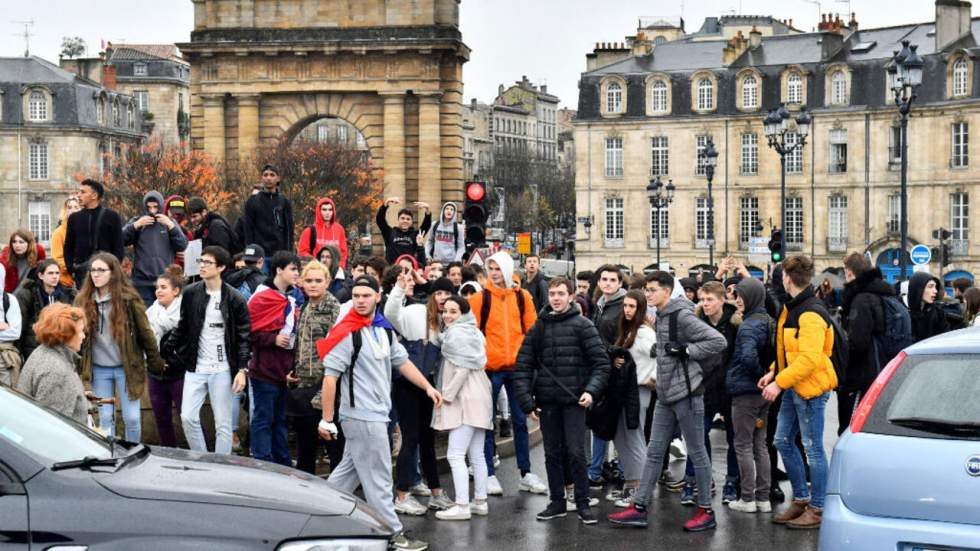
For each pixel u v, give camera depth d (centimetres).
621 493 1623
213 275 1502
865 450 955
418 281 1744
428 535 1426
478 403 1521
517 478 1773
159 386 1557
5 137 9062
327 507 888
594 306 2006
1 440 822
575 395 1465
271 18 5641
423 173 5628
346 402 1289
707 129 7869
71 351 1285
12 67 9219
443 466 1769
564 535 1428
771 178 7731
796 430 1470
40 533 794
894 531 930
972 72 7112
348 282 1897
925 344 992
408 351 1527
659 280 1453
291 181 7512
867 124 7450
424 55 5584
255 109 5697
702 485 1455
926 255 4475
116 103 9775
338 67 5641
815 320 1401
